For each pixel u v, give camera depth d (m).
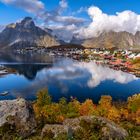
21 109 21.92
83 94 178.88
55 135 18.50
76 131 17.69
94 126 18.09
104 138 17.30
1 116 21.05
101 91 190.62
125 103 142.12
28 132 20.52
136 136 20.19
